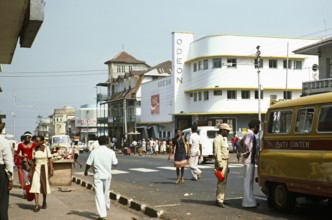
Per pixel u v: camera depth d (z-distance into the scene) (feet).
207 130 97.45
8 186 25.81
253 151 35.78
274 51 170.19
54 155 58.95
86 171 32.35
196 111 176.55
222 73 166.09
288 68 173.27
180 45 182.70
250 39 167.53
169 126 194.80
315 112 30.42
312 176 29.53
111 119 275.59
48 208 36.63
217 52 165.99
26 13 26.73
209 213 33.60
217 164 36.32
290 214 32.48
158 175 67.72
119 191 49.42
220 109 166.91
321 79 97.40
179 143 55.06
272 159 34.01
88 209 36.01
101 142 32.07
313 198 32.89
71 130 431.84
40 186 36.24
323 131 29.35
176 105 182.91
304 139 31.01
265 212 33.53
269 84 170.09
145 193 46.85
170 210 35.42
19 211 35.12
